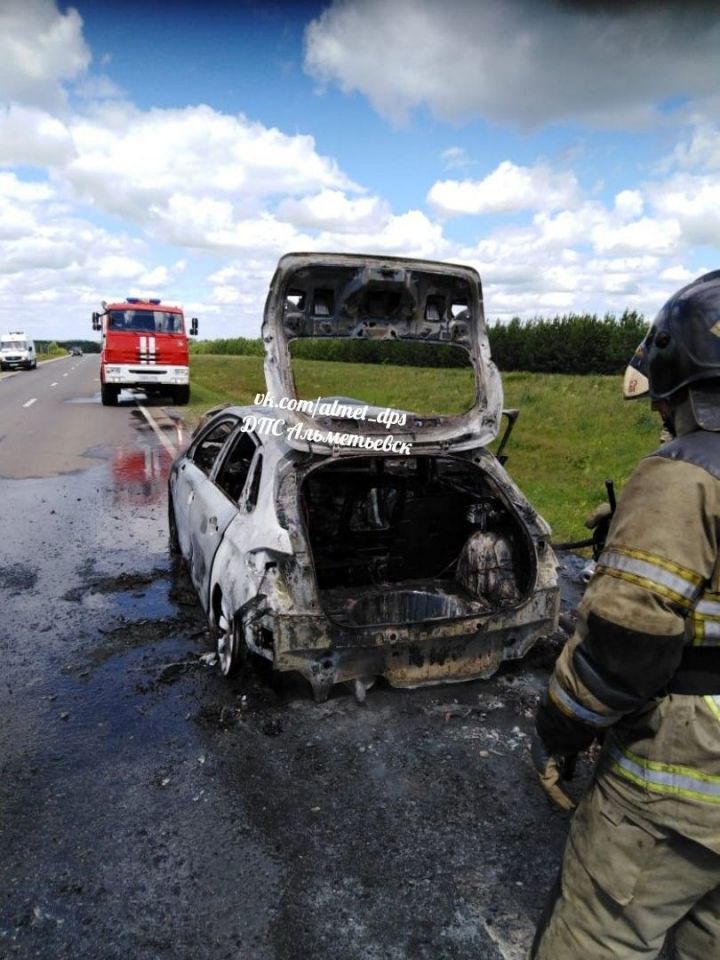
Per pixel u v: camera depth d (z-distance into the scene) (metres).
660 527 1.32
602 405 14.99
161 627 4.81
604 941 1.58
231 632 3.83
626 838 1.50
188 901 2.46
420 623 3.50
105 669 4.19
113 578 5.82
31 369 41.97
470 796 3.04
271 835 2.79
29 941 2.30
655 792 1.44
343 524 4.55
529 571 3.87
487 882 2.56
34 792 3.05
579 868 1.61
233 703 3.77
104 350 18.94
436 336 4.02
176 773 3.19
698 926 1.64
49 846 2.73
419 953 2.26
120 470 10.59
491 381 4.09
